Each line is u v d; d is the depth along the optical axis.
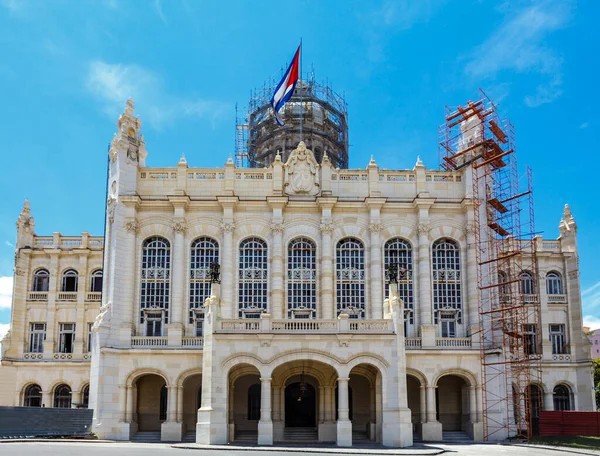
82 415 54.19
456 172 64.00
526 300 73.00
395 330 50.59
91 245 75.44
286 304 60.47
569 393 71.44
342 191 63.09
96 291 74.25
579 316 72.69
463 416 59.50
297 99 83.38
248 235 61.81
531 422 57.50
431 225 62.44
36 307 73.81
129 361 56.69
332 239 61.75
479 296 60.06
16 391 70.69
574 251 74.12
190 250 61.50
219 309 51.94
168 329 58.19
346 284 61.31
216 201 61.72
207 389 49.50
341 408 49.31
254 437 54.88
